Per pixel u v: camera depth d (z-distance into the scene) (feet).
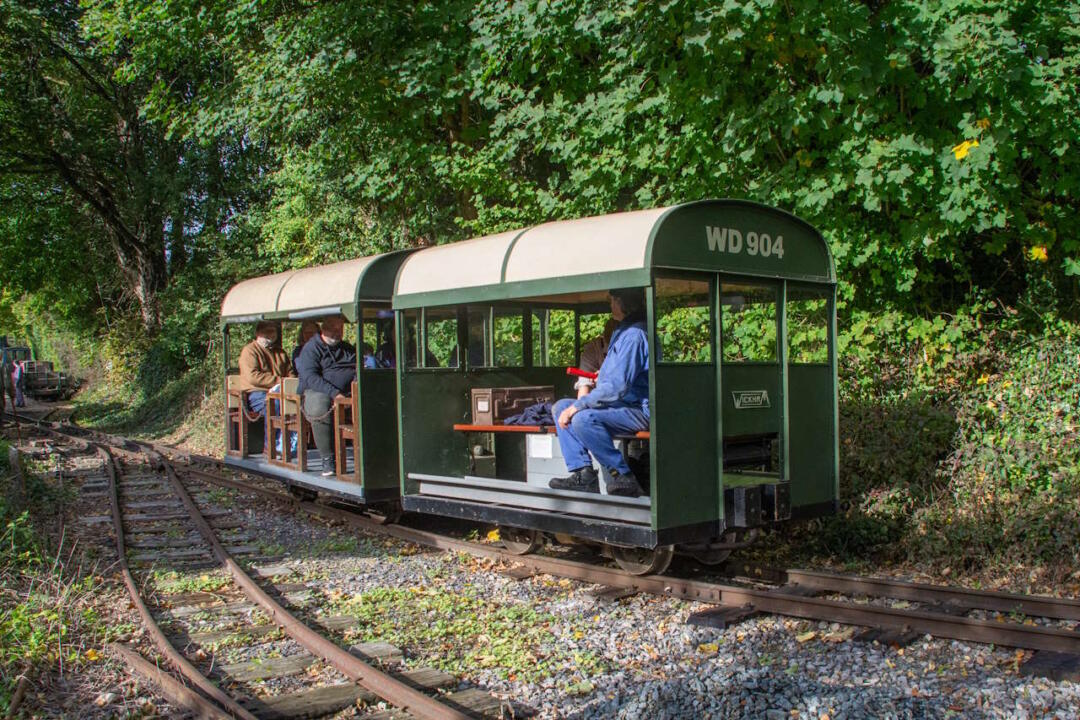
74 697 15.40
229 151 83.05
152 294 96.58
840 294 29.53
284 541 28.76
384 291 29.63
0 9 77.30
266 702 14.60
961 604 18.88
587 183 34.50
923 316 30.86
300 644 17.99
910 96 27.25
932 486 25.38
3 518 26.25
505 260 23.44
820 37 26.86
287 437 35.06
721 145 30.48
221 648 17.84
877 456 25.77
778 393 22.50
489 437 27.55
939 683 14.55
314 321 35.14
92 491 39.65
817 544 25.32
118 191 93.40
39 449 54.75
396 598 21.29
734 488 20.80
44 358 173.78
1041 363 27.02
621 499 20.36
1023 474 24.09
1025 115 24.98
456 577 23.27
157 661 16.85
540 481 23.88
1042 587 20.35
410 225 47.21
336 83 40.60
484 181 38.86
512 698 14.83
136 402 91.76
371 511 30.94
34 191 96.53
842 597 20.45
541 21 31.83
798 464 22.77
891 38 26.32
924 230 27.07
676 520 19.74
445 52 37.50
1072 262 27.09
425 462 27.81
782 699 14.07
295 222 59.36
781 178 29.30
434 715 13.78
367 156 45.01
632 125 33.99
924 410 26.81
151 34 50.47
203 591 22.36
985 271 31.35
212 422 69.10
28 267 104.68
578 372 22.03
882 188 26.73
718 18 26.18
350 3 38.45
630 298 21.22
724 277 21.21
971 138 25.70
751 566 22.34
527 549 24.70
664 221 19.63
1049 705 13.26
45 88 86.02
